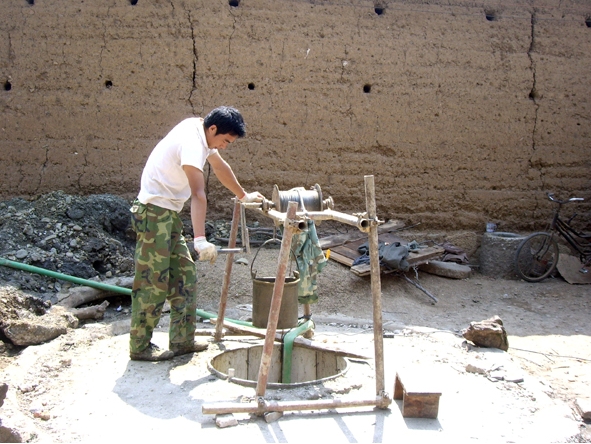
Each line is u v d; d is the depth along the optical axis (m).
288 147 7.71
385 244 7.11
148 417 3.66
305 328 4.77
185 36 7.42
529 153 8.27
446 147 8.04
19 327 4.92
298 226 3.52
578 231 8.46
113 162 7.45
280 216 3.94
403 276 7.13
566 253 8.20
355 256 7.11
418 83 7.90
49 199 6.93
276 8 7.58
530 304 6.90
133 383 4.14
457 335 5.68
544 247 8.07
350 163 7.85
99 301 6.19
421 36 7.89
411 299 6.76
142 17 7.36
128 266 6.57
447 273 7.48
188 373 4.31
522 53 8.13
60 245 6.36
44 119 7.34
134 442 3.38
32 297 5.51
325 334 5.40
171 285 4.59
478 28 8.01
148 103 7.43
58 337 5.09
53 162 7.39
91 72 7.35
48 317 5.25
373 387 4.16
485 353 5.01
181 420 3.63
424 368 4.59
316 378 4.85
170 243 4.41
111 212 6.99
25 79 7.31
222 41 7.48
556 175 8.37
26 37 7.28
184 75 7.46
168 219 4.36
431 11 7.91
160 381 4.17
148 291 4.40
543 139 8.28
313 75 7.68
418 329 5.64
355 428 3.58
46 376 4.27
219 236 7.39
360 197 7.93
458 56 7.97
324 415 3.74
